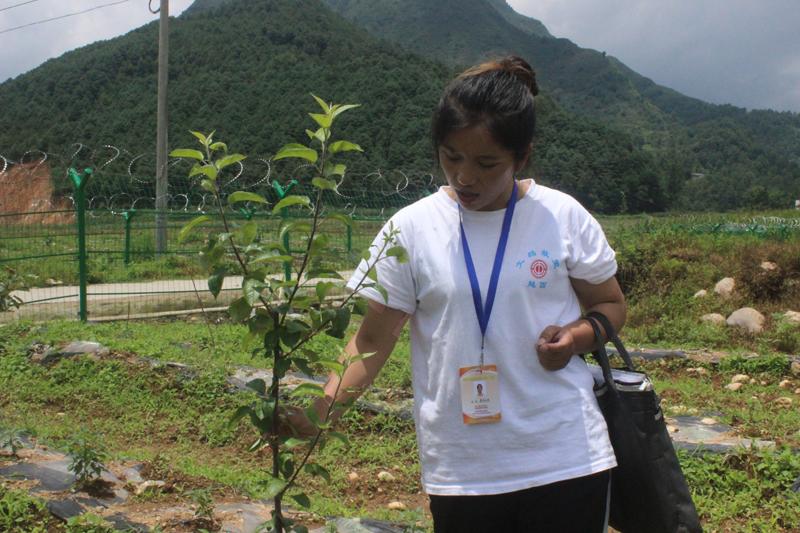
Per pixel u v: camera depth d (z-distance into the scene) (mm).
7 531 3537
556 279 2207
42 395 6812
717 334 9945
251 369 7191
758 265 11500
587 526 2146
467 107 2053
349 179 15555
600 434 2172
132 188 15453
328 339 8445
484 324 2168
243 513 4027
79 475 4270
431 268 2219
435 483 2223
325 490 4953
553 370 2170
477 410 2160
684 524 2230
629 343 9836
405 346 8664
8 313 10828
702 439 5555
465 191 2146
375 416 6176
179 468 4957
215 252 2096
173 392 6742
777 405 6906
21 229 14953
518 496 2170
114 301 12367
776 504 4320
